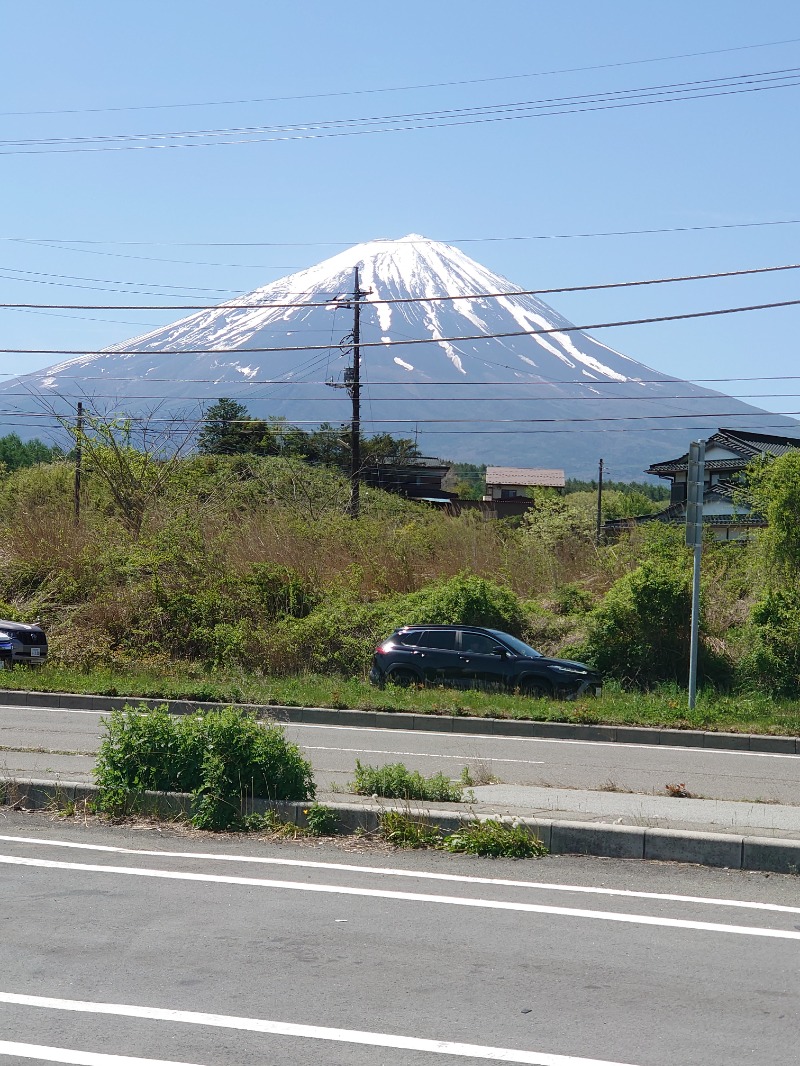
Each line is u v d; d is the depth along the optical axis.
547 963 5.40
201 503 29.78
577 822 7.78
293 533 26.64
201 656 22.92
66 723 15.76
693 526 16.70
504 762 12.91
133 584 24.61
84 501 32.50
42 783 9.05
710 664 19.59
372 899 6.52
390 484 66.94
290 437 57.78
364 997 4.95
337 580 24.92
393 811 8.06
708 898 6.56
